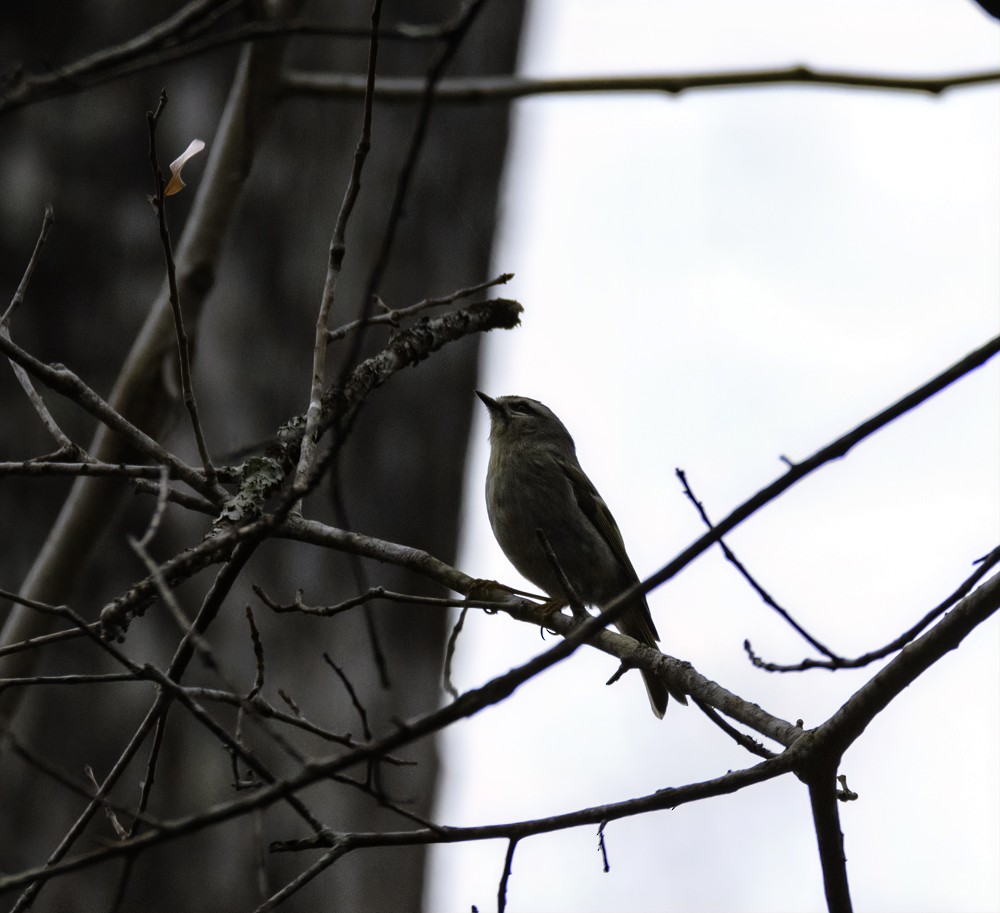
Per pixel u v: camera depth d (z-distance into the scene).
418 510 13.52
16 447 11.24
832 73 8.73
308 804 11.84
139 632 11.18
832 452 5.54
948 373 5.55
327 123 13.29
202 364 11.85
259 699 6.31
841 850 6.56
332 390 7.86
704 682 7.27
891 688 6.24
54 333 11.54
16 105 7.98
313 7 13.55
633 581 11.38
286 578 12.09
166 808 10.89
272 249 12.57
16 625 8.88
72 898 10.49
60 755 10.78
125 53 8.42
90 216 11.90
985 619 6.15
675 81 9.34
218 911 10.94
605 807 6.65
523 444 11.46
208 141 12.35
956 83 8.43
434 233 14.28
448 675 7.12
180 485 11.43
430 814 13.37
